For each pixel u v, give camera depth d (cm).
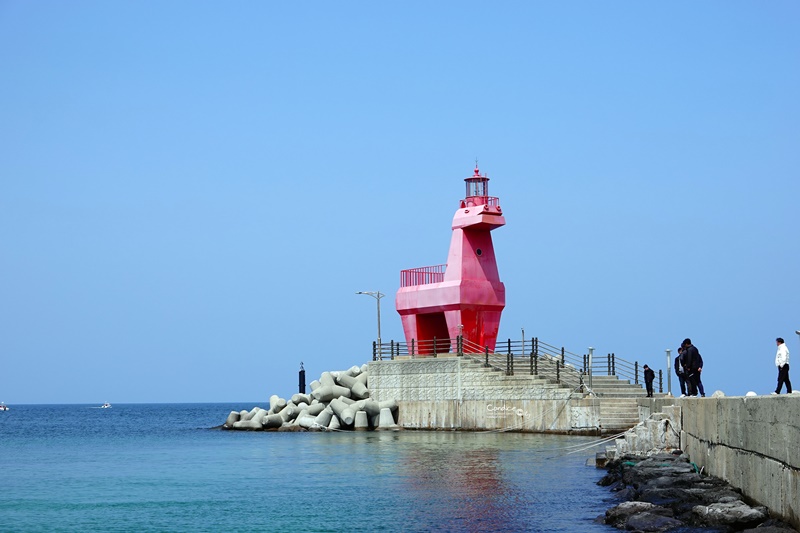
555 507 2989
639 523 2439
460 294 6656
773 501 2127
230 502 3438
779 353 3102
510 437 5741
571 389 5850
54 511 3294
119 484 4088
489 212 6675
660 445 3869
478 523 2758
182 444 6694
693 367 4075
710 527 2262
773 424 2125
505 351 6694
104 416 18200
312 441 6166
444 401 6538
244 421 8338
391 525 2800
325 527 2830
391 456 4794
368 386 7100
